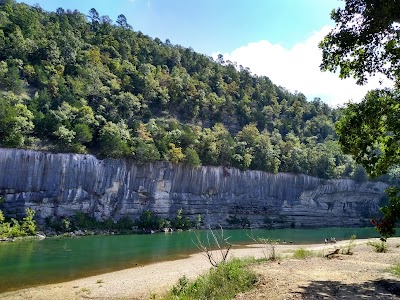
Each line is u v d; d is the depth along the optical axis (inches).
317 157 3998.5
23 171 2224.4
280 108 5196.9
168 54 5004.9
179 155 2970.0
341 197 4023.1
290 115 5226.4
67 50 3435.0
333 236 2689.5
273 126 4744.1
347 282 583.2
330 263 828.6
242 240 2229.3
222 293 562.6
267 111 4835.1
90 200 2485.2
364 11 529.7
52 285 924.6
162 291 836.6
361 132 621.6
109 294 829.8
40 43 3267.7
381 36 547.5
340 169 4033.0
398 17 498.9
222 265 741.9
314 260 893.2
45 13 4281.5
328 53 593.3
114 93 3400.6
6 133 2217.0
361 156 636.1
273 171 3641.7
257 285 591.5
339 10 559.2
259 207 3518.7
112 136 2640.3
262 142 3794.3
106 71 3676.2
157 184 2866.6
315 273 676.1
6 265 1162.0
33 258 1315.2
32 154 2272.4
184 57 5206.7
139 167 2775.6
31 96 2834.6
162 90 3858.3
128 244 1843.0
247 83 5442.9
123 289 877.8
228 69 5447.8
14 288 882.8
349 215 4013.3
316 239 2431.1
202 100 4148.6
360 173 4057.6
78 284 940.0
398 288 537.6
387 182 4224.9
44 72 3063.5
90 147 2659.9
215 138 3508.9
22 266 1157.7
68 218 2343.8
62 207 2342.5
